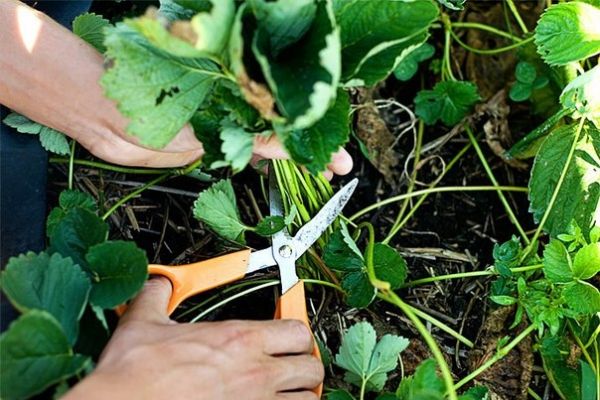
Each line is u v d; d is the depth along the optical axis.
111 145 0.52
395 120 0.68
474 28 0.70
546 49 0.56
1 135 0.53
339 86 0.44
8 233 0.51
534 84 0.64
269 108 0.40
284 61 0.42
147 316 0.47
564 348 0.57
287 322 0.50
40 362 0.41
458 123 0.67
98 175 0.63
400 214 0.64
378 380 0.53
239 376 0.46
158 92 0.43
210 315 0.60
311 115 0.38
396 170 0.67
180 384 0.43
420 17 0.43
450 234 0.65
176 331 0.46
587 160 0.58
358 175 0.67
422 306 0.62
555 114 0.60
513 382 0.58
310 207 0.59
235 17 0.39
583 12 0.56
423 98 0.65
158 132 0.44
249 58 0.41
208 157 0.45
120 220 0.62
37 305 0.43
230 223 0.55
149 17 0.37
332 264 0.55
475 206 0.66
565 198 0.59
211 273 0.52
